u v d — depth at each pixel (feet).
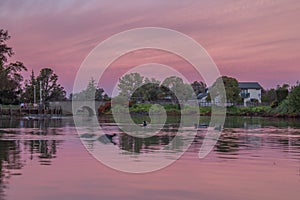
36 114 243.60
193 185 33.09
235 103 288.71
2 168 40.65
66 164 43.62
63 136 83.92
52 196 29.25
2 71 230.07
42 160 46.57
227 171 39.50
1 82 233.76
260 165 43.11
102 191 30.94
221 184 33.42
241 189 31.55
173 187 32.40
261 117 212.43
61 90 374.02
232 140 74.23
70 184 33.22
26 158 48.19
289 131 99.81
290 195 29.63
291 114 206.49
